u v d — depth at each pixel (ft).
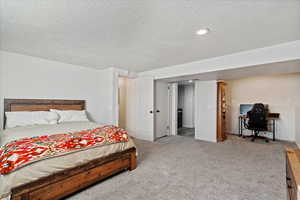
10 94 9.65
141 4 4.89
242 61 9.39
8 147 5.41
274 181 7.16
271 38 7.47
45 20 5.87
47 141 5.95
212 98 15.10
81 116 11.96
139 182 7.09
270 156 10.54
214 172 8.10
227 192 6.31
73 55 10.20
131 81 16.71
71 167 5.93
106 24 6.19
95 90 14.21
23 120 9.32
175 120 18.02
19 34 7.07
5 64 9.46
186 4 4.90
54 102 11.49
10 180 4.54
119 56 10.39
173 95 18.13
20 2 4.76
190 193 6.24
